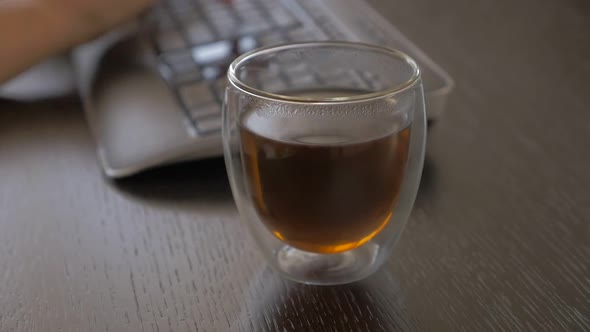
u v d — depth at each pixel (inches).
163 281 15.1
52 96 22.1
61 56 24.5
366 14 23.4
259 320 14.2
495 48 25.0
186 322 14.2
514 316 14.1
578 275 15.1
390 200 15.0
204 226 16.6
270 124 14.1
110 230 16.5
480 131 19.9
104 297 14.8
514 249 15.8
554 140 19.5
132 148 18.3
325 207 14.4
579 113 20.8
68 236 16.4
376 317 14.2
